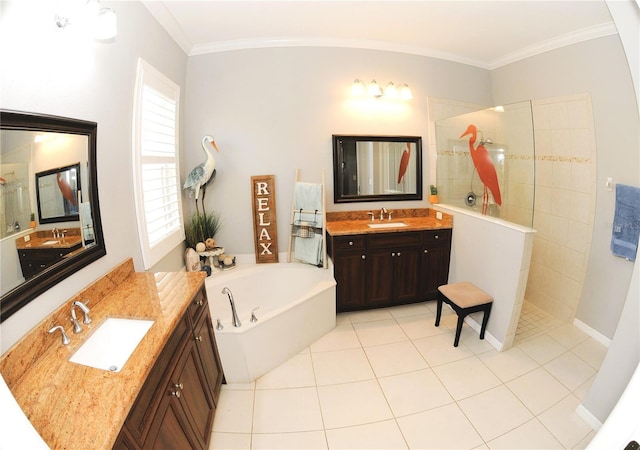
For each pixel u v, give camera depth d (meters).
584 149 2.43
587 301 2.51
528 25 2.38
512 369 2.13
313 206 2.88
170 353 1.22
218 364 1.88
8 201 1.00
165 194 2.34
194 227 2.85
